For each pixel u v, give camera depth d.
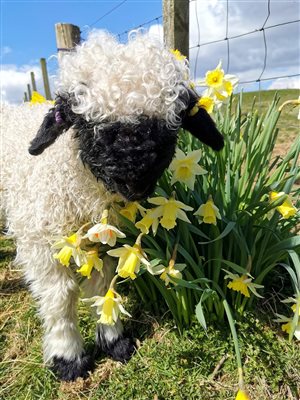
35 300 0.71
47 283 0.56
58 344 0.57
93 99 0.41
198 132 0.48
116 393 0.54
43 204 0.51
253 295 0.61
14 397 0.54
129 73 0.41
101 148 0.41
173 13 0.88
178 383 0.54
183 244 0.58
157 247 0.55
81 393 0.55
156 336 0.62
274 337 0.60
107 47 0.45
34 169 0.54
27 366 0.59
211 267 0.60
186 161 0.52
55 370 0.58
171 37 0.90
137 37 0.46
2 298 0.77
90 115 0.41
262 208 0.58
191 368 0.56
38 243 0.54
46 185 0.51
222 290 0.61
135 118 0.40
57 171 0.50
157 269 0.53
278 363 0.56
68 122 0.44
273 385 0.53
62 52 0.51
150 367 0.57
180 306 0.60
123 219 0.52
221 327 0.60
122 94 0.41
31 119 0.64
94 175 0.46
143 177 0.40
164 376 0.55
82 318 0.68
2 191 0.64
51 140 0.45
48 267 0.55
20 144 0.59
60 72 0.46
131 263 0.48
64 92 0.44
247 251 0.54
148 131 0.40
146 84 0.41
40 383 0.56
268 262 0.62
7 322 0.69
